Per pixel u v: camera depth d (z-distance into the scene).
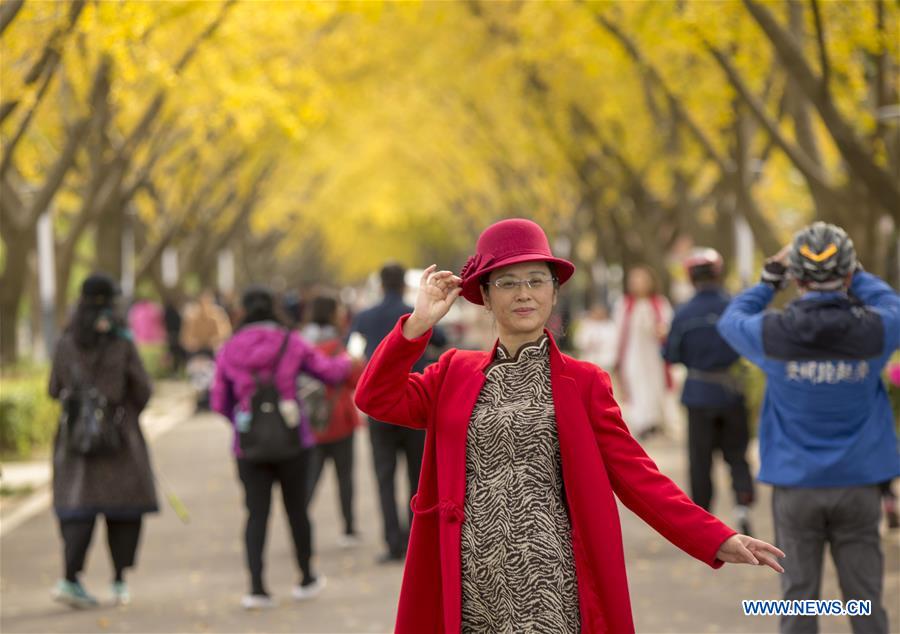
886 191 20.33
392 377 6.04
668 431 27.14
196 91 30.30
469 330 48.59
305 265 144.00
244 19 27.44
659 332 23.67
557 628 5.89
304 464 13.09
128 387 13.19
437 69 46.66
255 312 13.02
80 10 18.83
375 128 75.50
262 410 12.77
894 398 17.84
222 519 18.69
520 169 60.16
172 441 29.78
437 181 88.62
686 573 14.09
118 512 12.99
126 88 25.75
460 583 5.98
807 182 23.89
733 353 15.12
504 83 45.12
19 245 30.08
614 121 41.94
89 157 32.00
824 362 8.69
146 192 49.97
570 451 5.95
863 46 21.25
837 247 8.69
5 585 14.23
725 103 27.56
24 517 19.11
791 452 8.86
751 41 22.33
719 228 42.34
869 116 21.52
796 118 23.95
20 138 22.19
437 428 6.11
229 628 12.05
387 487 15.16
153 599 13.41
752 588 13.30
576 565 5.92
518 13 38.16
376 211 93.38
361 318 15.62
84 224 33.00
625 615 5.88
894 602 12.05
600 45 28.83
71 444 12.87
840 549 8.90
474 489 6.01
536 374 6.07
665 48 26.22
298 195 85.25
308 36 36.66
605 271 58.72
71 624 12.30
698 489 15.20
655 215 48.69
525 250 6.04
